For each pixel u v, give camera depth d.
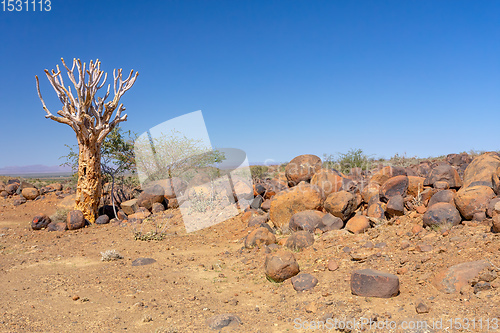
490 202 6.34
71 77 12.92
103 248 9.69
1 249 9.99
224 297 5.89
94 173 13.79
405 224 7.38
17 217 16.14
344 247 6.91
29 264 8.25
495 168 7.67
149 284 6.61
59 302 5.80
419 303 4.37
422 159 17.91
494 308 4.05
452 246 5.71
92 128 13.27
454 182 8.43
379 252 6.28
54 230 12.51
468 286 4.59
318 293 5.34
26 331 4.70
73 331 4.71
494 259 4.91
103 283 6.71
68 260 8.55
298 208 9.45
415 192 8.37
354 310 4.58
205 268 7.59
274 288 6.03
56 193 19.77
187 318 5.06
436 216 6.66
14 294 6.21
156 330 4.62
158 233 11.03
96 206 14.01
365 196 9.41
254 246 8.46
